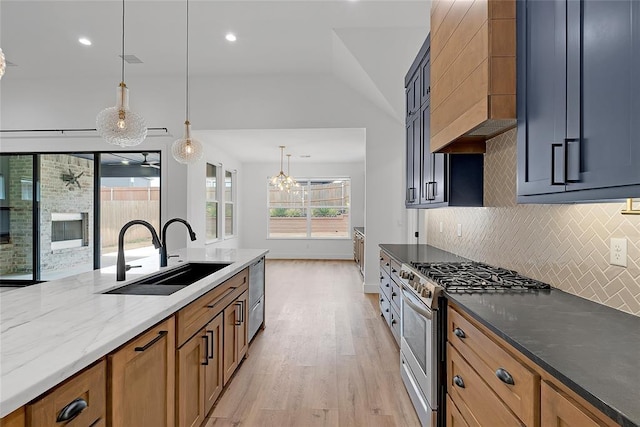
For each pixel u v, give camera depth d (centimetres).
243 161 897
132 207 550
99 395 110
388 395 244
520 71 148
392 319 341
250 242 930
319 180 935
